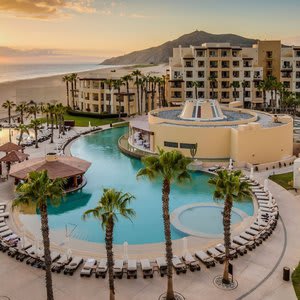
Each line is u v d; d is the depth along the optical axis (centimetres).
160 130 6172
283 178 4778
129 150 6481
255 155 5750
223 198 2347
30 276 2608
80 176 4791
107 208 2092
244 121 6312
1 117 11362
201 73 11131
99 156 6391
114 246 3091
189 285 2481
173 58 11831
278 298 2347
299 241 3081
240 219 3619
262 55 11556
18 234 3250
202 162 5562
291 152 6241
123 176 5212
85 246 3073
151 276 2569
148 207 4038
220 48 10925
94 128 8625
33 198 2098
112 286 2156
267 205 3753
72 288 2469
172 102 11338
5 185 4606
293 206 3844
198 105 6869
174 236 3331
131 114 10850
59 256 2817
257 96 11262
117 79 10750
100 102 11131
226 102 11138
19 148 5534
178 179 2234
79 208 4028
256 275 2591
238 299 2342
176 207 4019
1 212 3666
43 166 4344
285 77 11312
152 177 2214
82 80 11550
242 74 11112
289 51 11844
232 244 2964
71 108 11938
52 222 3641
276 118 6531
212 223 3553
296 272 2620
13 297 2380
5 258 2838
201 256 2766
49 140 7425
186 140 5981
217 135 5894
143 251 2983
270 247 2978
